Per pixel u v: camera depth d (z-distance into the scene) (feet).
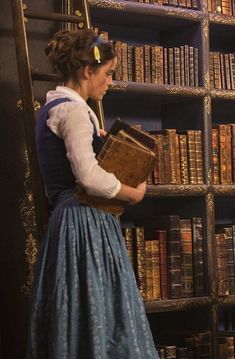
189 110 15.85
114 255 10.87
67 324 10.54
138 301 11.05
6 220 13.82
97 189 10.50
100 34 14.48
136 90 14.64
